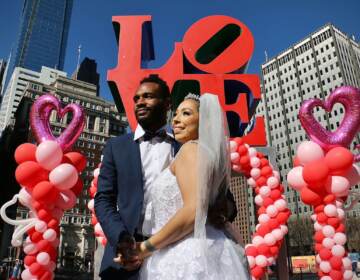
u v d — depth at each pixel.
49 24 141.75
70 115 55.81
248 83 7.05
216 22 7.45
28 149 4.42
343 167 4.57
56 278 28.62
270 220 5.37
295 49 80.12
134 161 2.17
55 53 139.62
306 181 4.73
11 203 4.32
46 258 4.25
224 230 1.81
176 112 2.09
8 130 76.81
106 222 1.86
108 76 7.00
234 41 7.31
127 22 7.49
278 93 81.56
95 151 63.94
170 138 2.42
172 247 1.68
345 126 4.91
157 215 1.86
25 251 4.25
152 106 2.37
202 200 1.62
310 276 24.52
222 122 1.90
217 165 1.73
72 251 54.19
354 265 19.64
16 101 102.94
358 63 77.62
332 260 4.69
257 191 5.68
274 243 5.23
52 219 4.34
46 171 4.38
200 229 1.59
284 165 75.12
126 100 6.83
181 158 1.78
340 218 4.83
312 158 4.72
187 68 8.20
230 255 1.67
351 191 5.20
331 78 71.44
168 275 1.60
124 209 2.03
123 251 1.68
